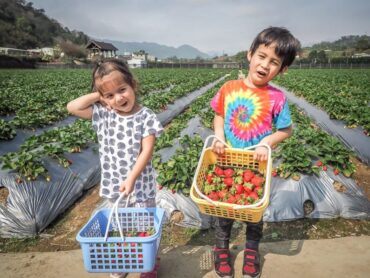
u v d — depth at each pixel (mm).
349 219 1753
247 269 1260
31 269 1341
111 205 1242
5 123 3006
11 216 1700
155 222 1138
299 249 1438
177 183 1837
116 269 993
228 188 1163
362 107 3816
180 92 6230
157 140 2730
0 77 12250
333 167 2049
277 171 2002
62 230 1726
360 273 1281
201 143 2623
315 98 4988
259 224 1264
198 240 1576
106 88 1020
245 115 1200
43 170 1938
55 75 13969
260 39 1073
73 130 2945
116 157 1147
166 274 1305
